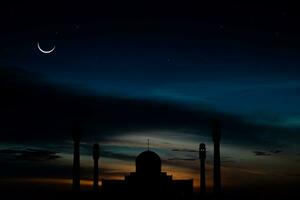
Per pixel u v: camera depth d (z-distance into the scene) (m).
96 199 62.75
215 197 58.47
